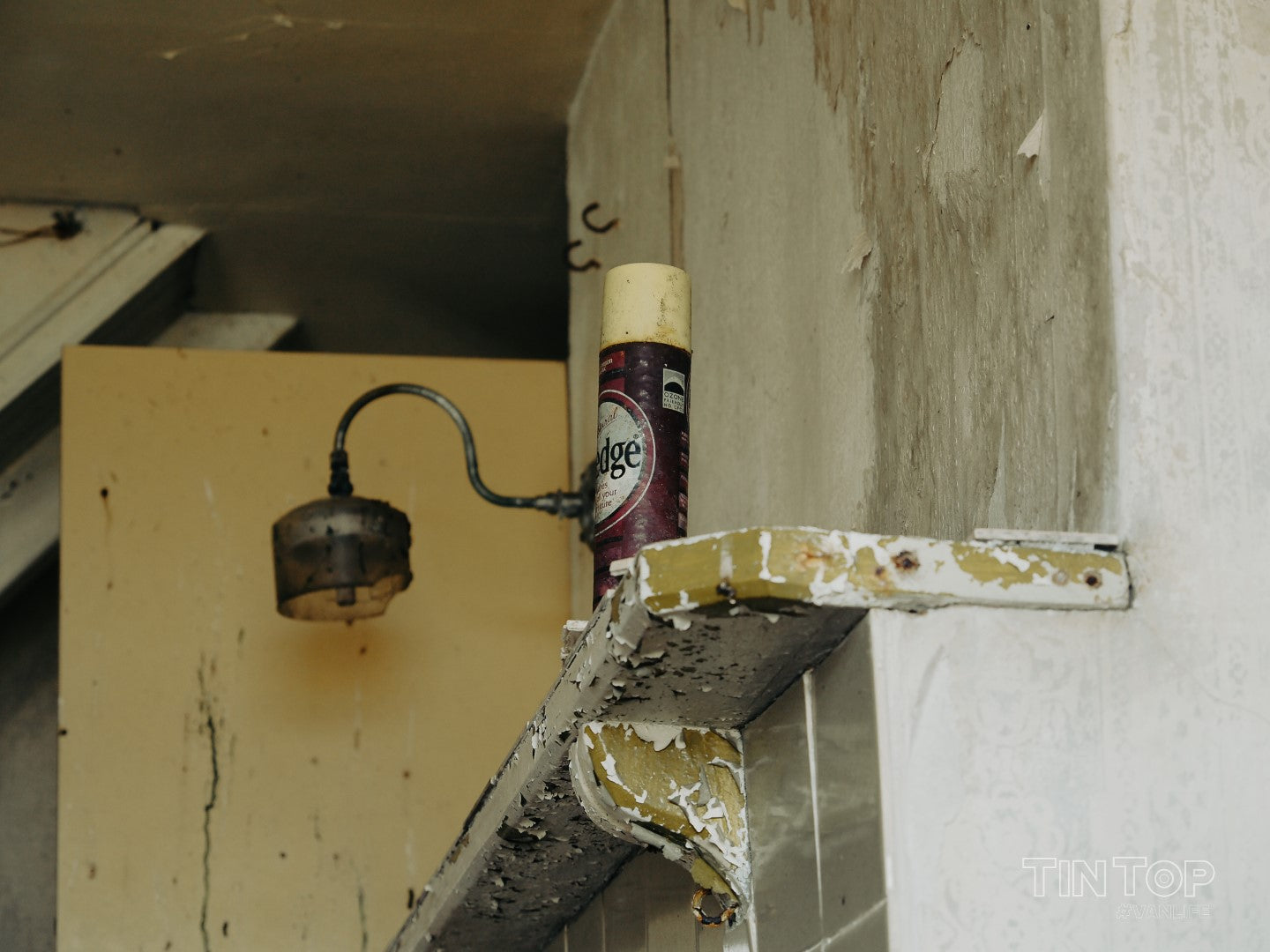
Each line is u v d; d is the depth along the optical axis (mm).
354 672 2334
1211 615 711
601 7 2402
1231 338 766
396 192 2982
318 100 2658
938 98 1044
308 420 2461
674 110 1937
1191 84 803
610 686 744
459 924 1206
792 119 1418
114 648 2295
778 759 752
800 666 717
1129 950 655
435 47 2496
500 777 956
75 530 2340
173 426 2416
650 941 1009
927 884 636
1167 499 731
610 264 2281
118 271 2994
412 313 3496
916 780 645
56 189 2943
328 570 2076
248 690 2303
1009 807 655
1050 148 858
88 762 2234
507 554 2438
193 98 2648
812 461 1279
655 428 979
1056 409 820
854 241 1208
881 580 649
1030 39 898
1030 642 676
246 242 3143
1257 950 662
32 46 2477
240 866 2223
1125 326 760
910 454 1047
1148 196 781
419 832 2271
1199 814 679
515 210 3061
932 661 660
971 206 969
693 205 1794
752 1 1597
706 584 639
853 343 1193
